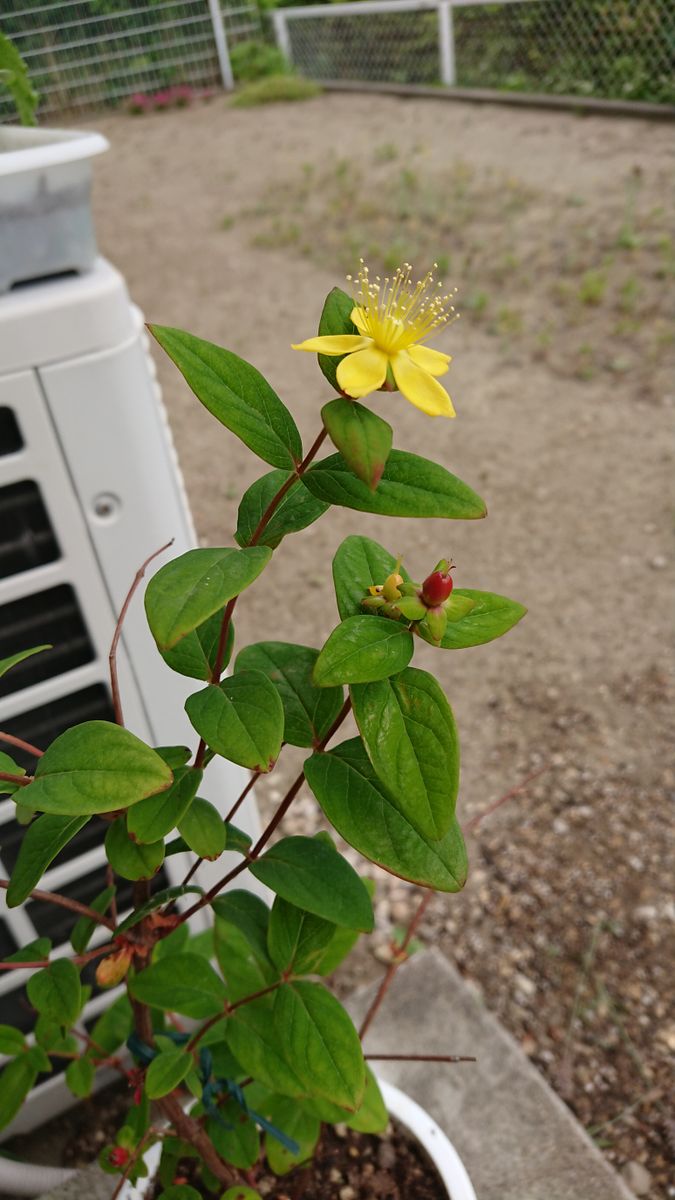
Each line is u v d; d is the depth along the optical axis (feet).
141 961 0.97
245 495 0.75
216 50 9.86
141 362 1.07
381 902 2.15
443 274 5.34
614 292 4.96
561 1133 1.46
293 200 6.87
